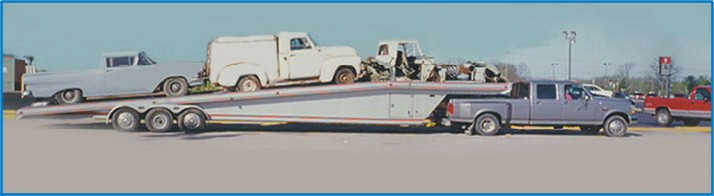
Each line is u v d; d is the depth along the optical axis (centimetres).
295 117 1513
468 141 1341
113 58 1505
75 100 1498
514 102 1498
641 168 941
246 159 992
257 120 1512
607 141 1386
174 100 1489
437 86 1518
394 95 1522
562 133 1596
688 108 1941
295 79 1506
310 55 1509
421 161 984
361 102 1516
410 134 1522
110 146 1177
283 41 1499
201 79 1518
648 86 5503
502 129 1708
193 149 1132
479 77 1562
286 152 1091
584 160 1023
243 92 1482
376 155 1058
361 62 1548
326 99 1514
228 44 1488
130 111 1491
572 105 1509
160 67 1499
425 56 1571
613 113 1518
